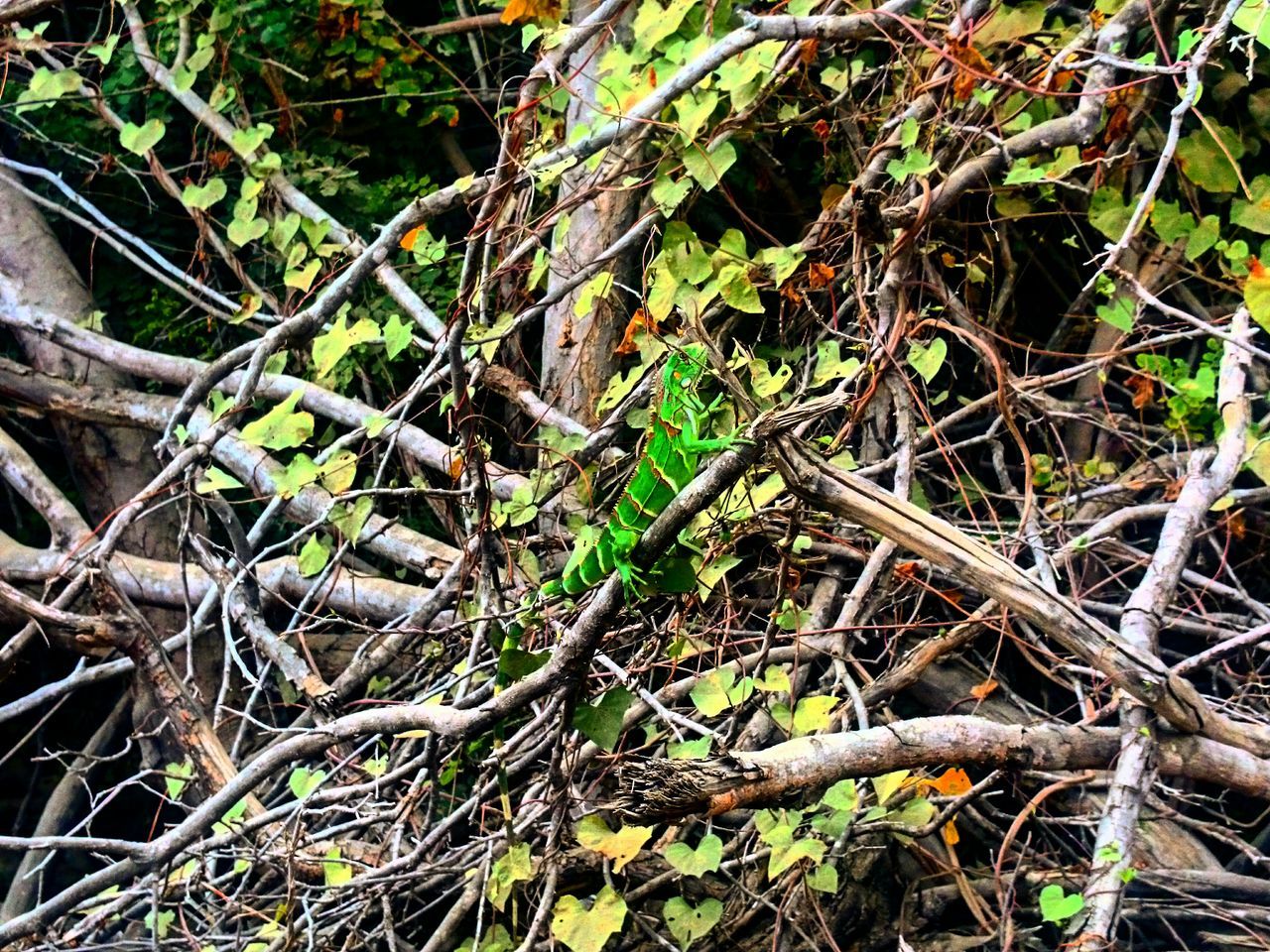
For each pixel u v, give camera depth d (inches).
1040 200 235.3
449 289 247.3
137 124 276.8
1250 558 223.5
